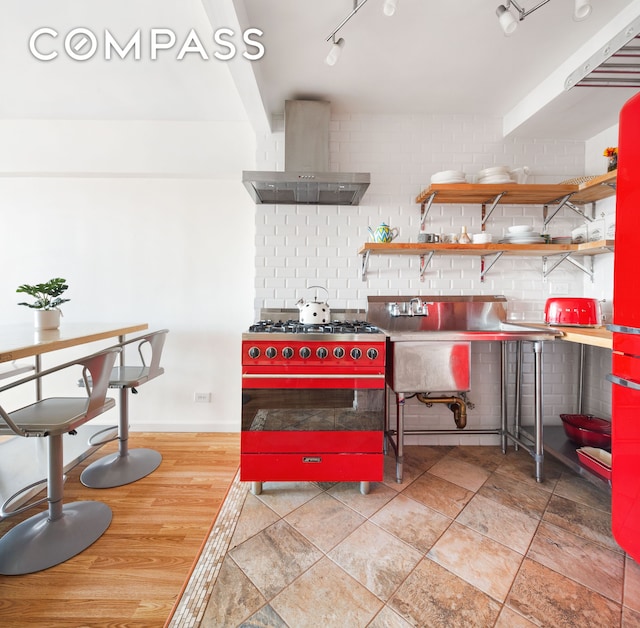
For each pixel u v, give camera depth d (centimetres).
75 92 216
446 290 252
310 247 246
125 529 157
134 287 265
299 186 208
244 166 250
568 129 237
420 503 177
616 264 138
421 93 222
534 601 121
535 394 199
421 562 138
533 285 253
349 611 117
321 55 185
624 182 133
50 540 143
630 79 152
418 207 249
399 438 197
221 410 269
